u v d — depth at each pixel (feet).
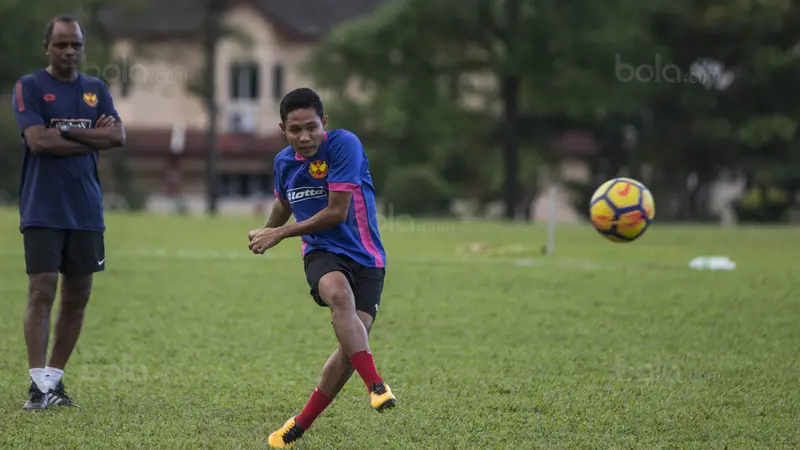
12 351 85.35
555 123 473.67
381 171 419.95
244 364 81.66
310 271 58.34
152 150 476.54
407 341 91.66
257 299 115.44
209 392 71.72
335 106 430.20
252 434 60.70
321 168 58.70
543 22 385.50
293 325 99.40
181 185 488.02
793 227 264.11
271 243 57.41
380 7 430.61
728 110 476.95
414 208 364.38
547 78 396.16
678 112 470.80
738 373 78.38
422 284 127.75
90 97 69.82
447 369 79.71
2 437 59.16
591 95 398.62
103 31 448.65
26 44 416.67
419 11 393.91
